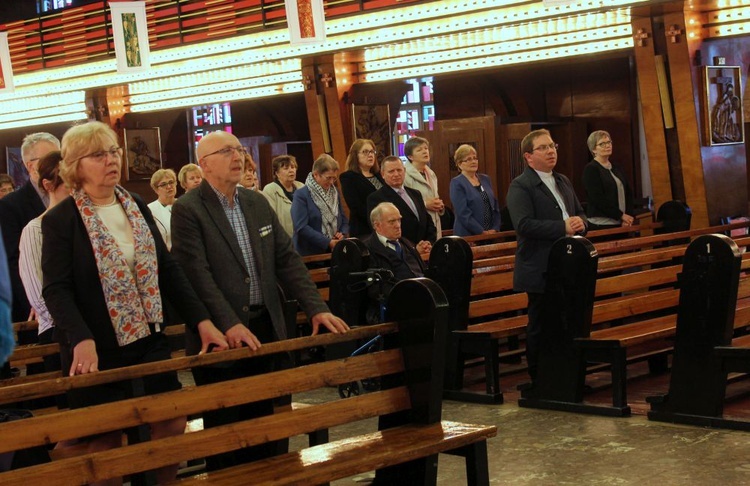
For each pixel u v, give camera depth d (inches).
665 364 324.2
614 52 497.7
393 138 756.0
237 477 146.1
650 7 440.8
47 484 129.6
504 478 211.6
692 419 246.8
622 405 261.3
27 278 179.8
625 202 413.1
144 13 562.9
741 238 369.1
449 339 298.2
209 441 146.9
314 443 214.7
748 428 237.6
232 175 179.6
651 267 412.2
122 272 157.6
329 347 323.0
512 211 281.3
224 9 607.5
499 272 358.6
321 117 589.3
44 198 221.0
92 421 136.1
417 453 158.4
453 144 587.5
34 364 234.4
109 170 158.4
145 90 722.2
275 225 187.3
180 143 863.7
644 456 222.2
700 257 245.8
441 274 300.0
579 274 269.1
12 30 752.3
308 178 370.3
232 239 179.6
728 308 241.3
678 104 455.5
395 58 570.9
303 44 499.2
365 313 316.8
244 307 178.9
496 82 653.9
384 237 308.5
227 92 677.3
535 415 269.9
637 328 285.3
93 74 717.9
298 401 310.0
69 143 157.5
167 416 143.8
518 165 575.5
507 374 328.2
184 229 176.6
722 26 452.8
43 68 738.8
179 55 639.8
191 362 147.1
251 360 183.3
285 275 186.5
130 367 139.8
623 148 617.6
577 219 273.1
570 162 623.5
